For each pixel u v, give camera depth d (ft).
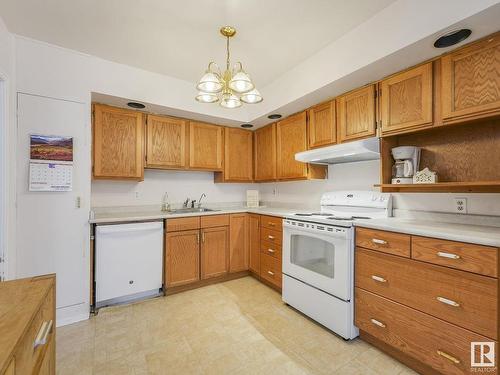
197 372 4.95
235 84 5.26
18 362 1.90
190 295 8.54
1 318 2.21
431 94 5.49
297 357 5.40
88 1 5.24
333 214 8.09
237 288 9.15
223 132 10.99
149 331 6.36
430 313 4.62
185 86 9.01
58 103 6.79
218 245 9.57
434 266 4.58
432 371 4.75
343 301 5.97
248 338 6.07
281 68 8.16
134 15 5.66
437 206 6.23
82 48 6.95
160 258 8.40
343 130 7.45
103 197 9.18
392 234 5.24
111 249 7.55
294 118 9.38
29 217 6.42
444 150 6.06
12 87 6.14
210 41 6.66
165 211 9.96
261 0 5.24
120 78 7.75
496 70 4.57
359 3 5.35
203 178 11.45
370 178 7.96
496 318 3.85
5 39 5.88
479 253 4.03
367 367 5.10
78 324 6.70
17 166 6.27
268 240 9.09
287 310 7.50
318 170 9.11
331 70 6.82
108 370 4.99
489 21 4.37
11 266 6.06
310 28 6.16
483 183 4.74
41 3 5.26
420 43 5.02
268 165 10.77
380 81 6.52
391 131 6.23
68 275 6.88
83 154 7.11
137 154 8.73
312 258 7.00
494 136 5.30
